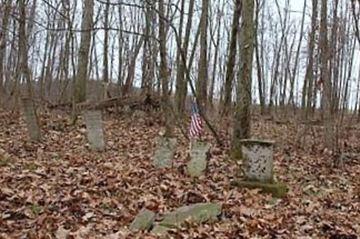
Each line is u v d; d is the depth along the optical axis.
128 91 26.25
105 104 20.94
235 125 12.97
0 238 6.25
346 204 9.32
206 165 10.84
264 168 9.60
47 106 22.53
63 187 9.10
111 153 13.46
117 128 18.48
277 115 32.72
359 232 7.28
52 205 7.96
